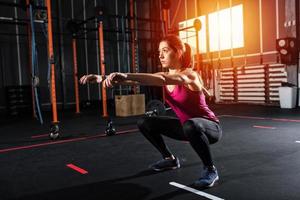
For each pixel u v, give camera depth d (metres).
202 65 8.80
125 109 6.21
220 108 7.04
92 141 3.70
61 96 8.62
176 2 9.55
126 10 9.70
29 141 3.87
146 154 2.89
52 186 2.05
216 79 8.61
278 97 7.13
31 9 4.72
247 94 7.82
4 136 4.34
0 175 2.37
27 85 7.53
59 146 3.47
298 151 2.77
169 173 2.22
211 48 8.68
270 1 7.20
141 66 9.83
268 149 2.88
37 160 2.83
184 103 1.87
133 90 8.04
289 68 6.77
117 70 9.51
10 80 7.84
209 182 1.88
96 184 2.06
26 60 8.05
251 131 3.88
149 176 2.18
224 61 8.39
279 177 2.05
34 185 2.09
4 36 7.74
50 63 4.17
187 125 1.83
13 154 3.14
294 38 6.64
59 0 8.59
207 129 1.87
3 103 7.68
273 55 7.26
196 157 2.66
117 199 1.77
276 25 7.13
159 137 2.23
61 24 8.62
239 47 7.96
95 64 9.18
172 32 8.12
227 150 2.89
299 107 6.58
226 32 8.23
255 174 2.13
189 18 9.20
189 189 1.88
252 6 7.59
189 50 1.91
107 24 9.35
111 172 2.32
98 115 6.69
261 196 1.73
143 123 2.18
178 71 1.89
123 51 9.61
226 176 2.10
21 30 7.98
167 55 1.85
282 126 4.18
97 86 9.16
